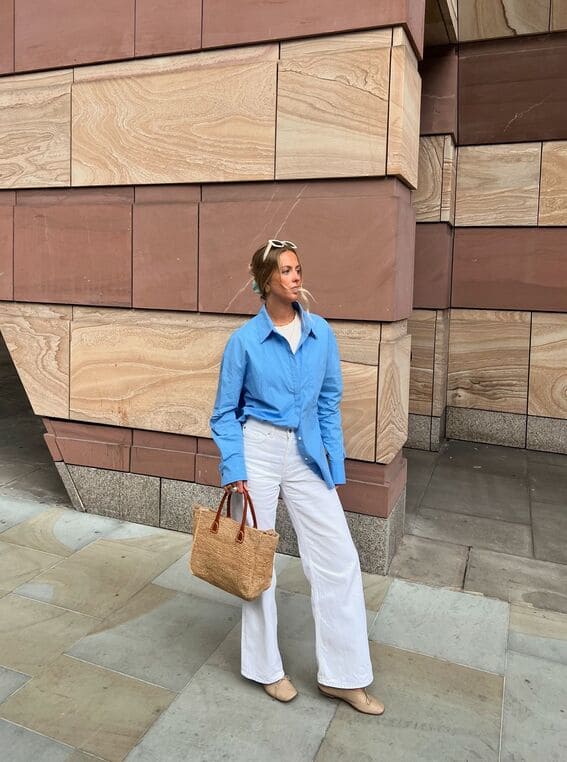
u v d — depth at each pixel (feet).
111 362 14.30
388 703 8.70
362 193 11.84
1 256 15.10
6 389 31.71
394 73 11.18
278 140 12.20
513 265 21.20
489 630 10.53
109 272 14.03
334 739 8.00
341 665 8.51
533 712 8.58
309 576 8.63
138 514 14.67
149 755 7.68
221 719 8.32
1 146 14.92
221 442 8.22
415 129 12.51
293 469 8.38
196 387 13.52
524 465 19.93
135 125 13.42
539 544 14.07
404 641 10.16
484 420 22.29
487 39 20.24
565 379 21.04
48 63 14.11
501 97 20.51
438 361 20.89
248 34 12.26
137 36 13.20
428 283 20.75
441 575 12.49
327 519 8.40
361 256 11.69
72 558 12.89
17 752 7.68
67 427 15.24
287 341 8.08
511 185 20.84
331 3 11.54
